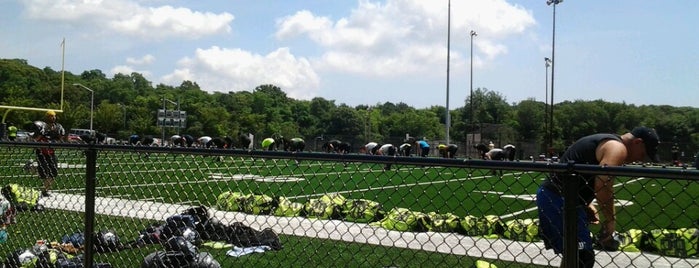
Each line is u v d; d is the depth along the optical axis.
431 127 91.44
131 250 4.84
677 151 33.94
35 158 5.82
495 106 90.88
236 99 95.94
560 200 3.61
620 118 72.88
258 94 96.75
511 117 86.62
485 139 57.66
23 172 5.92
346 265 4.71
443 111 109.25
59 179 5.83
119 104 88.25
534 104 76.00
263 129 80.38
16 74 68.25
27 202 5.88
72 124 70.69
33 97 68.56
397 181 9.20
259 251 4.86
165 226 4.79
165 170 4.83
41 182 5.86
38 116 62.25
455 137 89.88
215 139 19.92
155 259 4.29
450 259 4.94
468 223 4.18
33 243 5.50
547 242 3.71
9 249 5.54
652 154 3.96
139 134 77.38
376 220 4.59
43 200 5.87
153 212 4.89
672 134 66.94
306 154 3.24
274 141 21.34
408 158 2.99
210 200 4.85
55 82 72.38
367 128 86.25
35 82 69.94
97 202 5.03
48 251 5.10
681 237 3.94
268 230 4.92
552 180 3.27
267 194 5.17
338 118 89.00
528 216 4.48
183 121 56.72
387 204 6.52
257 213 4.85
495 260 4.79
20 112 59.47
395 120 92.50
